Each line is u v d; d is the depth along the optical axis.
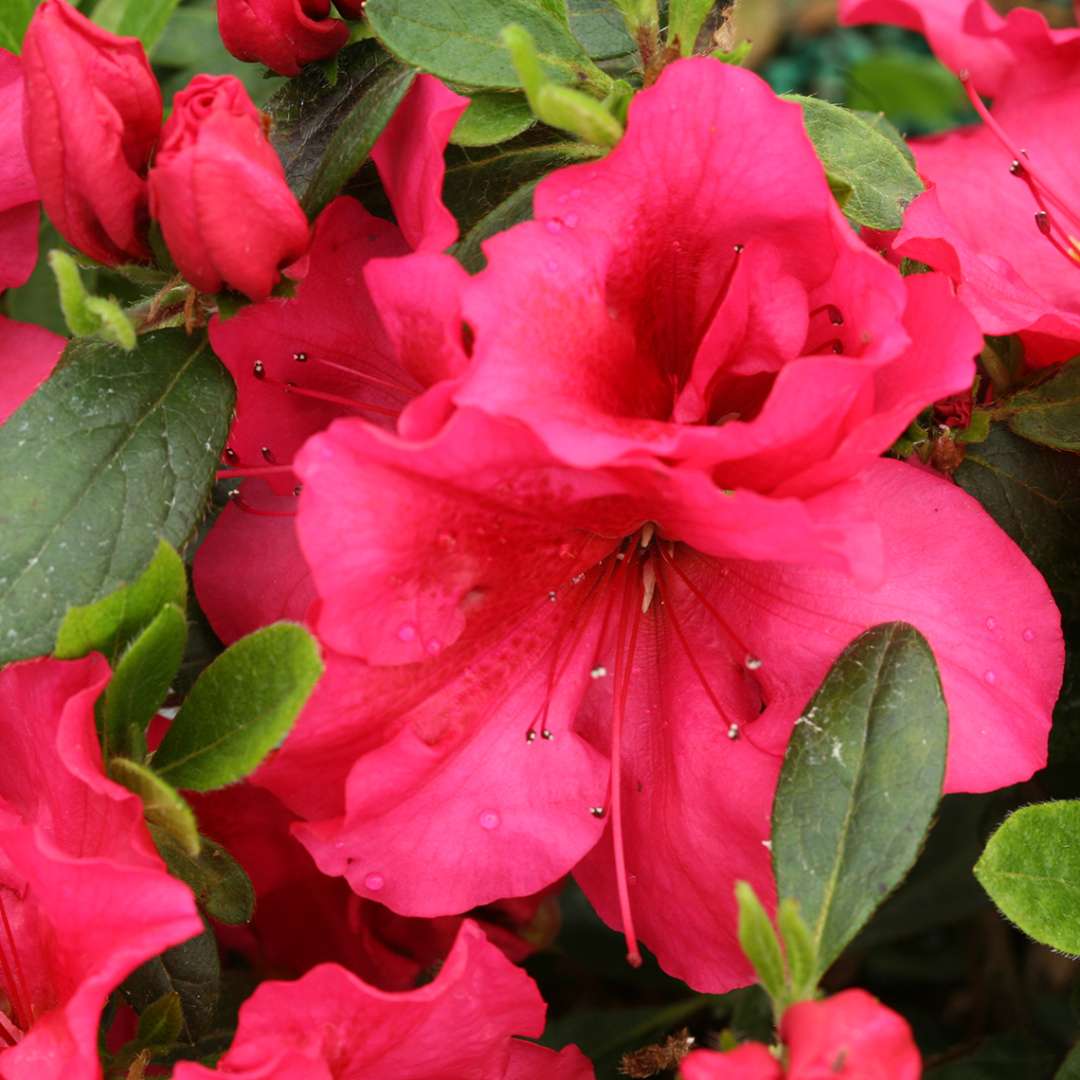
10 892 0.26
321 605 0.25
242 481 0.28
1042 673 0.27
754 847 0.27
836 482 0.25
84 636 0.25
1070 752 0.31
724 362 0.26
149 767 0.26
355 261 0.28
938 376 0.25
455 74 0.27
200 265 0.26
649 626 0.28
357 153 0.27
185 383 0.27
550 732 0.27
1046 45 0.31
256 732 0.25
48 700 0.25
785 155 0.25
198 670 0.30
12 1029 0.26
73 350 0.27
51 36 0.25
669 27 0.27
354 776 0.26
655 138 0.25
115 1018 0.29
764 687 0.27
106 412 0.27
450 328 0.25
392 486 0.24
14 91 0.29
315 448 0.24
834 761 0.25
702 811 0.27
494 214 0.28
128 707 0.26
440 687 0.26
